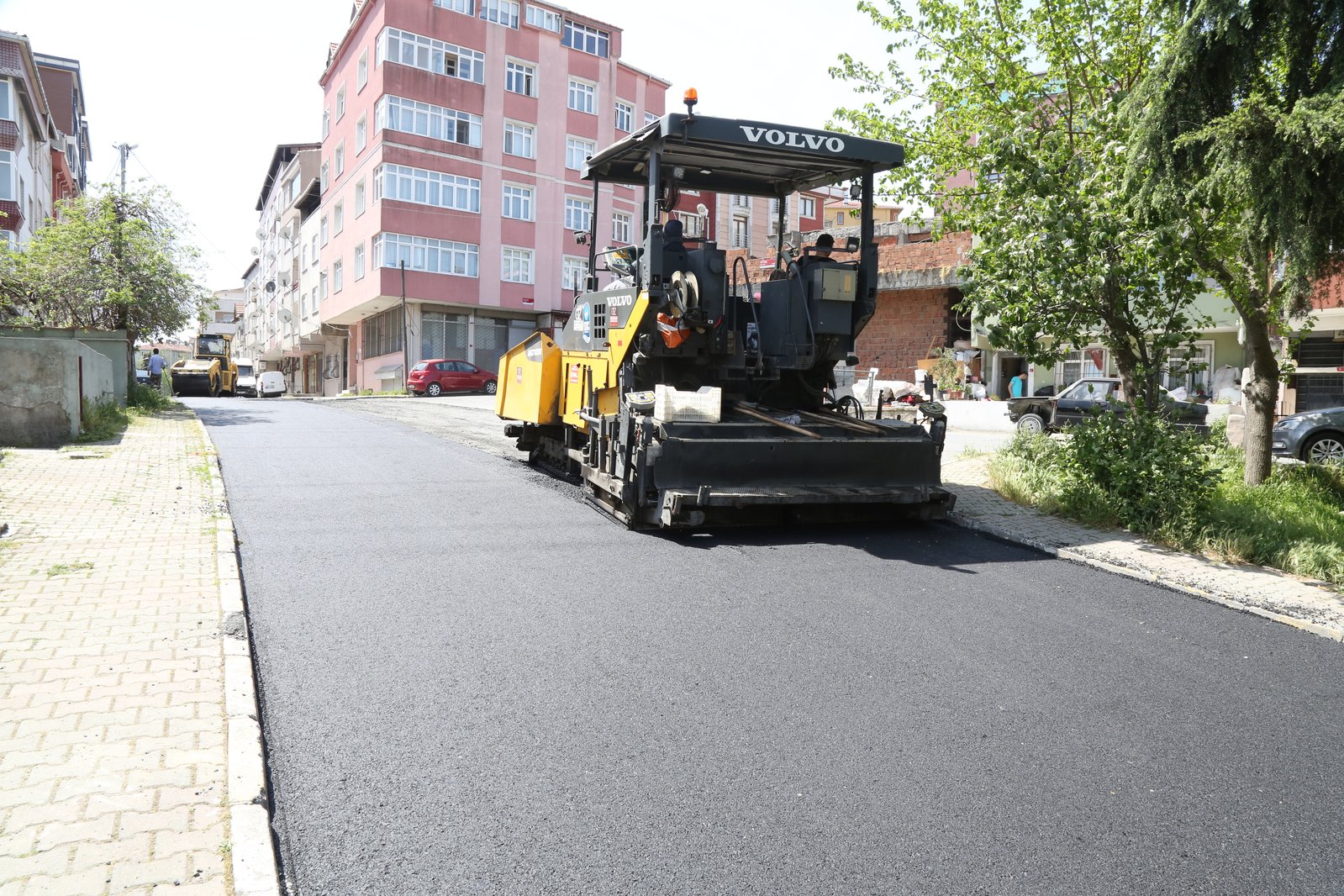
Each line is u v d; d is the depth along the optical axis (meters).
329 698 4.12
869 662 4.84
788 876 2.94
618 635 5.08
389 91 35.09
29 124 33.38
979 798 3.49
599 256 9.48
